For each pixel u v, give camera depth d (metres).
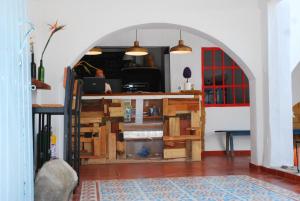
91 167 7.48
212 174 6.28
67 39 6.10
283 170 5.95
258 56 6.60
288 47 6.25
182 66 9.94
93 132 8.09
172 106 8.40
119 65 10.41
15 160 2.79
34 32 5.66
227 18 6.56
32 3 5.57
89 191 4.91
